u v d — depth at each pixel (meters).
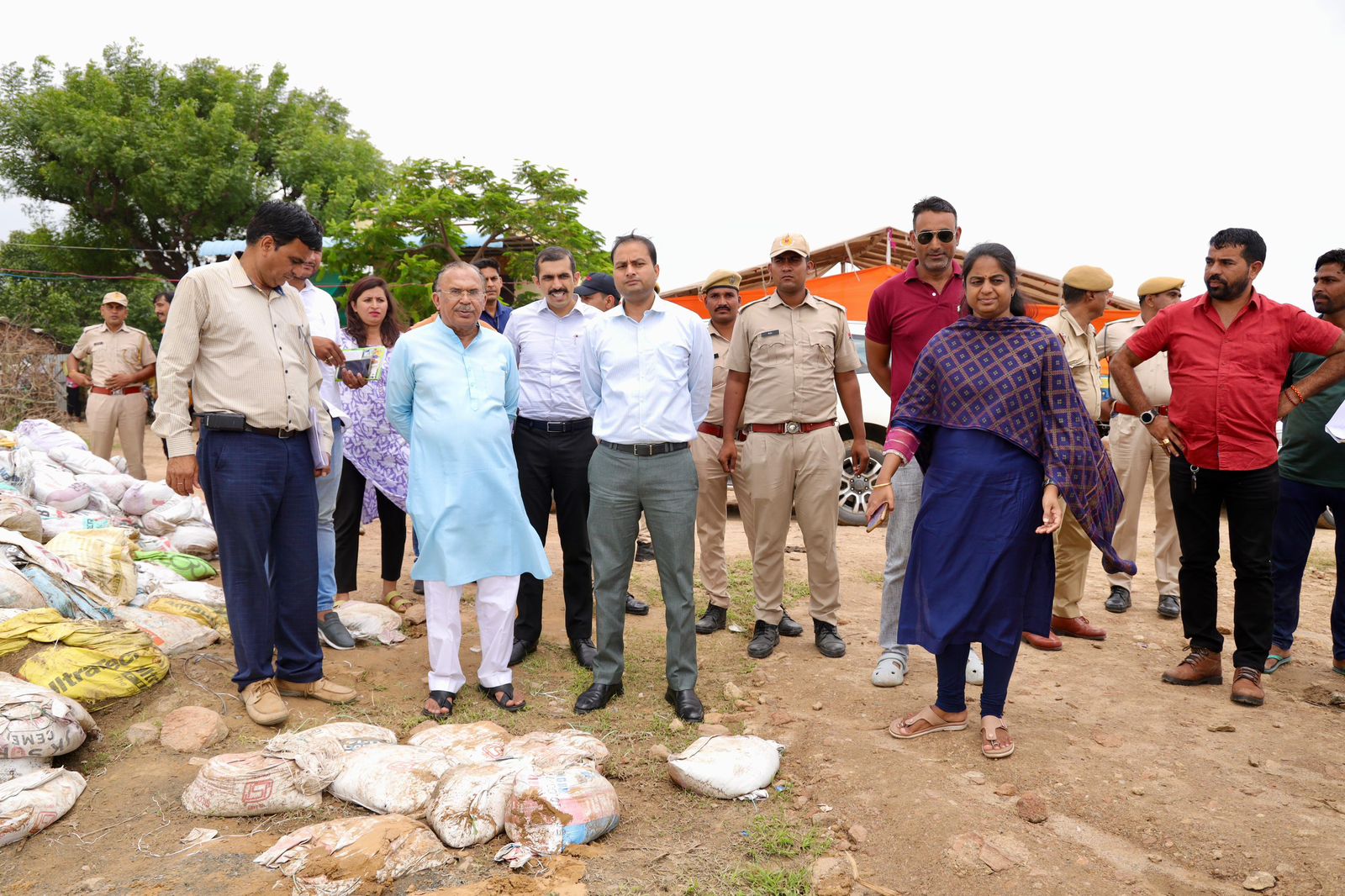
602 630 4.04
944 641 3.39
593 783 2.96
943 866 2.77
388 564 5.49
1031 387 3.33
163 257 27.89
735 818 3.11
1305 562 4.58
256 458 3.61
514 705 3.95
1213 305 4.12
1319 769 3.35
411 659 4.54
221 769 3.01
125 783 3.13
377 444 5.12
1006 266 3.35
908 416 3.49
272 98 28.88
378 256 17.41
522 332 4.67
